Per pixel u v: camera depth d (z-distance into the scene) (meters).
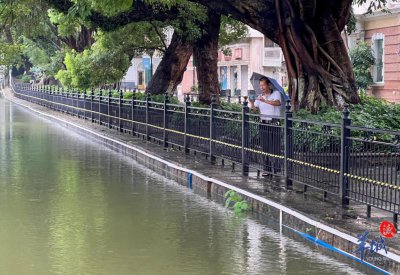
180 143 24.38
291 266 10.59
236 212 14.88
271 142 16.66
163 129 26.19
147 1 27.94
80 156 25.89
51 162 23.80
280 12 24.30
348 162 13.09
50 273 10.25
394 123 22.66
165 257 11.13
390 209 11.58
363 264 10.68
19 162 23.64
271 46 65.25
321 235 11.95
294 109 24.31
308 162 14.71
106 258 11.07
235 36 39.59
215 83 34.75
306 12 23.58
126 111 32.84
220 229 13.18
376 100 25.53
